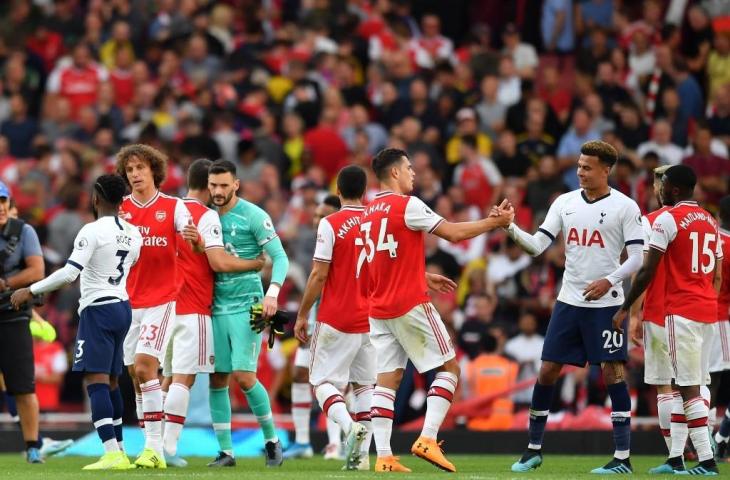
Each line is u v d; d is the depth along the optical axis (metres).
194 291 36.72
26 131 73.75
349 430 34.91
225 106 72.75
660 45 69.12
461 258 62.16
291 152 70.12
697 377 34.06
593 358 34.56
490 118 70.19
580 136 64.88
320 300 39.75
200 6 81.19
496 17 80.56
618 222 34.44
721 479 32.06
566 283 35.03
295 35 78.94
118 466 34.16
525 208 61.47
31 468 36.50
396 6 80.31
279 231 62.56
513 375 52.25
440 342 32.97
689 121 66.31
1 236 39.81
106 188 34.03
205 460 42.69
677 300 34.16
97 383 34.12
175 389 36.47
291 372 53.66
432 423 32.84
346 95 72.44
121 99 75.62
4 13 85.00
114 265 34.03
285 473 32.81
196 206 36.81
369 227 33.53
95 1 81.56
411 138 66.62
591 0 75.56
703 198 59.28
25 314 40.06
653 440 47.62
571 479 31.00
